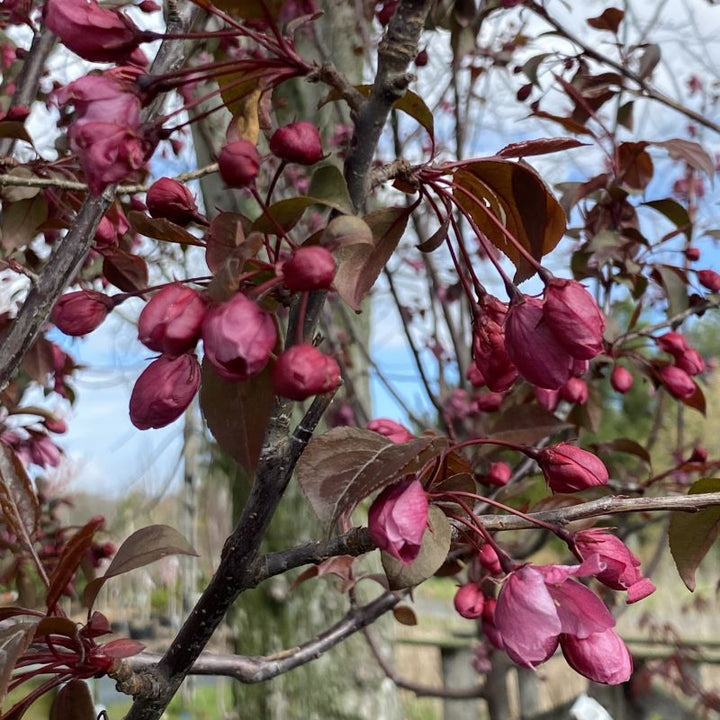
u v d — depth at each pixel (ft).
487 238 0.64
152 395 0.54
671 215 1.37
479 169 0.60
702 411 1.31
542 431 1.04
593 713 1.25
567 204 1.40
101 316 0.63
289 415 0.53
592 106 1.54
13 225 1.10
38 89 1.29
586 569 0.54
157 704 0.60
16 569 1.25
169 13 0.87
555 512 0.61
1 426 1.40
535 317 0.59
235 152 0.52
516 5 1.45
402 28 0.53
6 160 1.09
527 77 1.53
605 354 1.29
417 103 0.61
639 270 1.34
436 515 0.56
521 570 0.56
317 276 0.47
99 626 0.58
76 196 1.16
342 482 0.50
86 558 1.43
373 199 1.67
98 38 0.54
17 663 0.57
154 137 0.52
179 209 0.60
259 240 0.47
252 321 0.47
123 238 1.20
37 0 1.35
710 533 0.65
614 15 1.50
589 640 0.56
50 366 1.28
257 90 0.64
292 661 0.99
